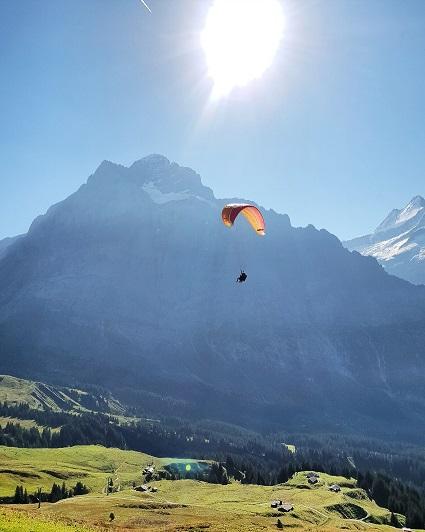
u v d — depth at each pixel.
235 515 128.38
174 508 135.75
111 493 182.62
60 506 134.75
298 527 119.56
